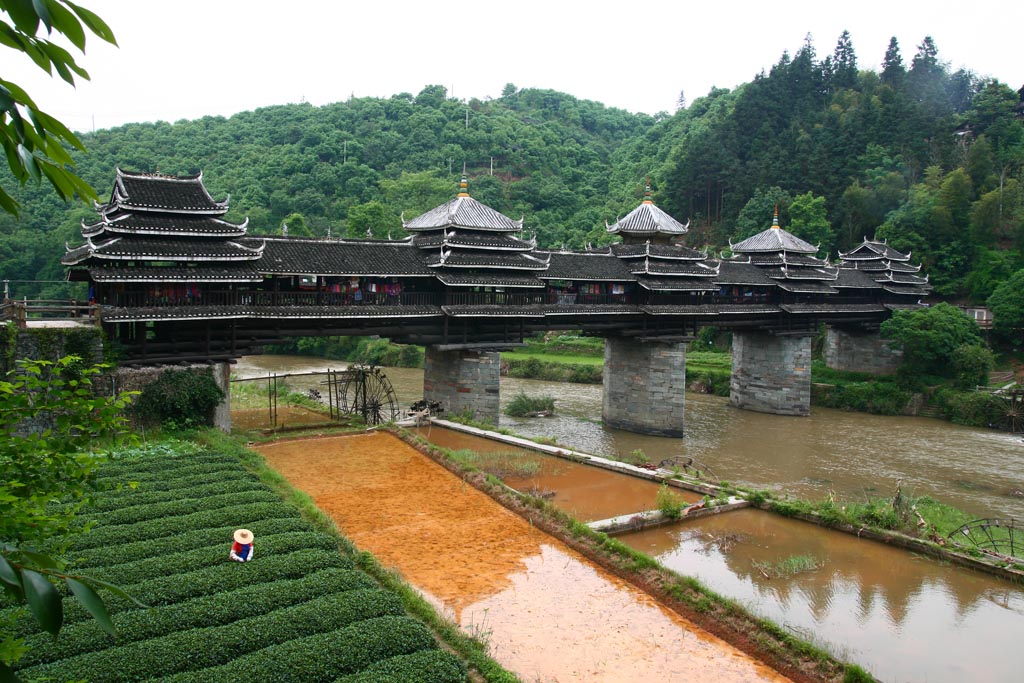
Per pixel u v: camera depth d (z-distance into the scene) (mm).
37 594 3740
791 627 18156
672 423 49375
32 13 3387
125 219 30109
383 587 18719
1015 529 28594
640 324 50156
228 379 35156
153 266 33406
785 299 60969
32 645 13781
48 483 6629
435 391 45969
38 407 6758
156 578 17250
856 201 89938
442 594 19250
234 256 32062
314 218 97625
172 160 110250
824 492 36188
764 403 60656
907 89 110750
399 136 128125
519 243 42906
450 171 117500
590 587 20078
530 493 28266
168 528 20375
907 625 18422
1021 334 67062
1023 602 19891
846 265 73625
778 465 42125
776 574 21422
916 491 36750
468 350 43219
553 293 46344
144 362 31703
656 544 23891
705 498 27359
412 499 27172
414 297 40281
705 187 105562
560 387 70250
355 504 26422
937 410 58406
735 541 24125
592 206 117500
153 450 28250
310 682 13430
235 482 25047
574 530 23422
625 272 49031
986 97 100500
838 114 103125
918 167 94062
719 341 85188
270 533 20828
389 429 39344
